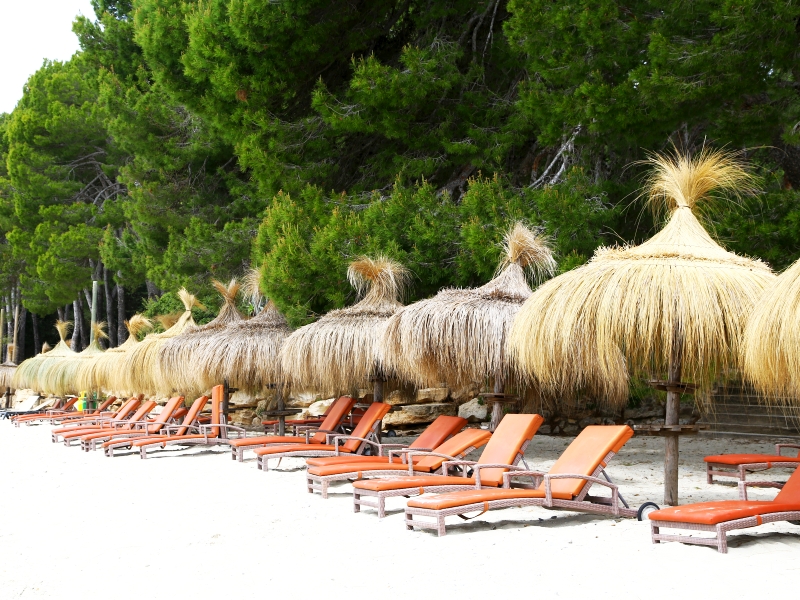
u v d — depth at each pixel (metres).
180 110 20.91
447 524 6.35
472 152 14.51
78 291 34.06
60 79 33.44
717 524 4.99
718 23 10.42
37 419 23.45
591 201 12.47
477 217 12.05
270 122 14.70
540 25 11.70
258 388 15.03
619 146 12.93
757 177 11.12
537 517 6.62
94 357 22.66
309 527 6.46
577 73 11.67
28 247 34.41
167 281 21.55
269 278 13.22
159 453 13.32
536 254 10.09
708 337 6.37
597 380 8.65
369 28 15.30
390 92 13.50
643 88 10.79
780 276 5.69
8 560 5.64
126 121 20.64
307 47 14.17
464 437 8.30
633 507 7.03
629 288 6.59
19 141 33.22
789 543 5.38
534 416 7.30
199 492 8.59
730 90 10.84
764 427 13.61
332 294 13.02
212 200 22.20
